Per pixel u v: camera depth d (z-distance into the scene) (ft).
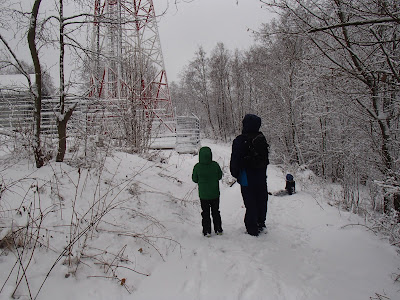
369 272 9.66
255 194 13.48
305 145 50.62
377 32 16.25
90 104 17.70
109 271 9.20
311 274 9.68
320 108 32.73
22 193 11.58
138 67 29.12
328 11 16.10
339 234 12.79
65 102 16.30
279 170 40.27
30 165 14.14
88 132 18.67
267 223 14.94
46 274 8.39
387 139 18.53
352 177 24.79
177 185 19.97
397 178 15.53
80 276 8.69
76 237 10.16
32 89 13.55
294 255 11.18
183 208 16.22
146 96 30.81
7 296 7.21
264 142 13.25
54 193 12.13
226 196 21.09
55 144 16.62
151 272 9.65
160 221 13.41
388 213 17.72
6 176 12.52
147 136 28.37
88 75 16.71
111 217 12.25
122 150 25.67
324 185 26.99
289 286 8.80
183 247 11.75
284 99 53.16
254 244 12.21
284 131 58.59
